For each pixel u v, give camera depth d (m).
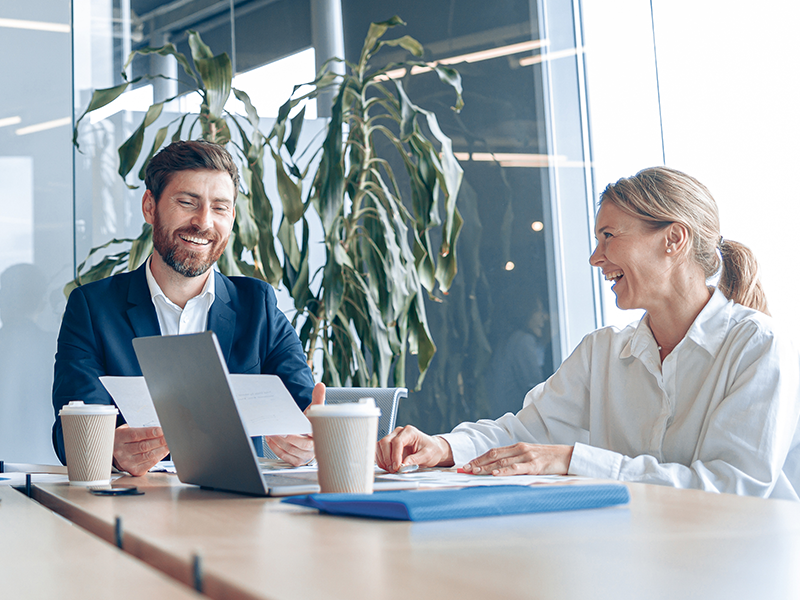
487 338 3.50
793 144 2.56
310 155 3.59
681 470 1.13
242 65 3.83
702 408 1.39
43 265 3.13
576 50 3.35
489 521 0.67
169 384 0.94
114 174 2.74
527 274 3.44
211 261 1.77
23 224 3.12
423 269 2.79
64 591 0.42
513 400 3.41
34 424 3.04
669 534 0.60
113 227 2.73
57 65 3.23
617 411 1.54
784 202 2.58
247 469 0.87
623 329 1.60
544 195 3.41
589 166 3.33
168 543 0.57
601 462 1.13
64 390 1.52
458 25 3.64
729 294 1.49
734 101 2.75
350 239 2.91
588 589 0.42
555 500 0.73
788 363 1.29
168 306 1.77
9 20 3.17
